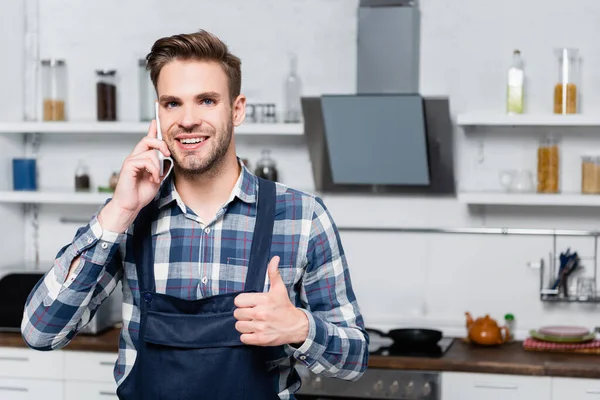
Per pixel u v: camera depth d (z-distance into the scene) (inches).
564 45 142.9
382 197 149.0
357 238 150.1
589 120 131.6
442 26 146.0
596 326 143.0
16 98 159.9
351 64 149.4
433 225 147.8
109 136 160.2
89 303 69.0
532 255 144.6
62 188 162.4
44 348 67.6
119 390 69.2
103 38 159.2
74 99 160.7
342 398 128.0
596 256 142.4
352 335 67.8
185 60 64.4
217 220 68.7
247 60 153.1
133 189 65.1
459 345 138.3
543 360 125.9
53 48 161.3
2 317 143.9
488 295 146.3
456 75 146.0
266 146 153.3
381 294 149.5
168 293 67.8
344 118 135.3
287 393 69.7
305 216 69.5
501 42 144.6
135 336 68.7
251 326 60.0
